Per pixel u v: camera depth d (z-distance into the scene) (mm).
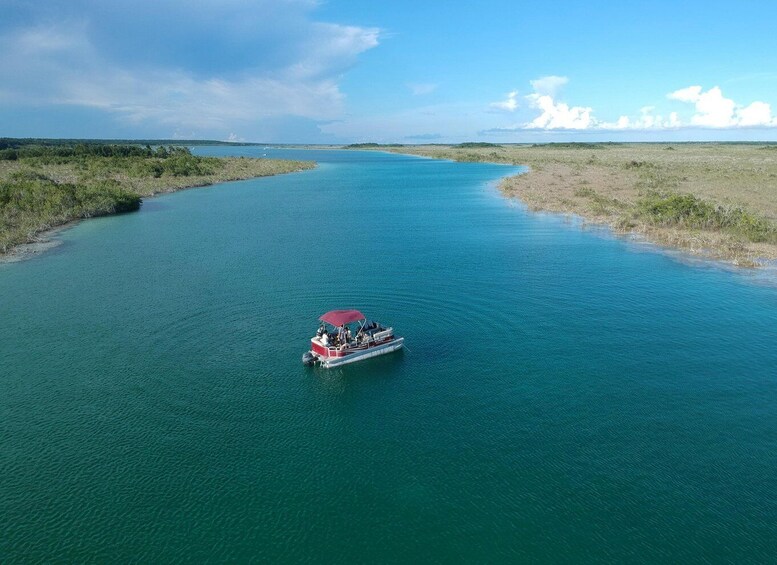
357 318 32469
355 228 71375
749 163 151125
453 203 94312
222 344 34125
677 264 50531
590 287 44094
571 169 148125
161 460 23062
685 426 24906
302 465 22672
